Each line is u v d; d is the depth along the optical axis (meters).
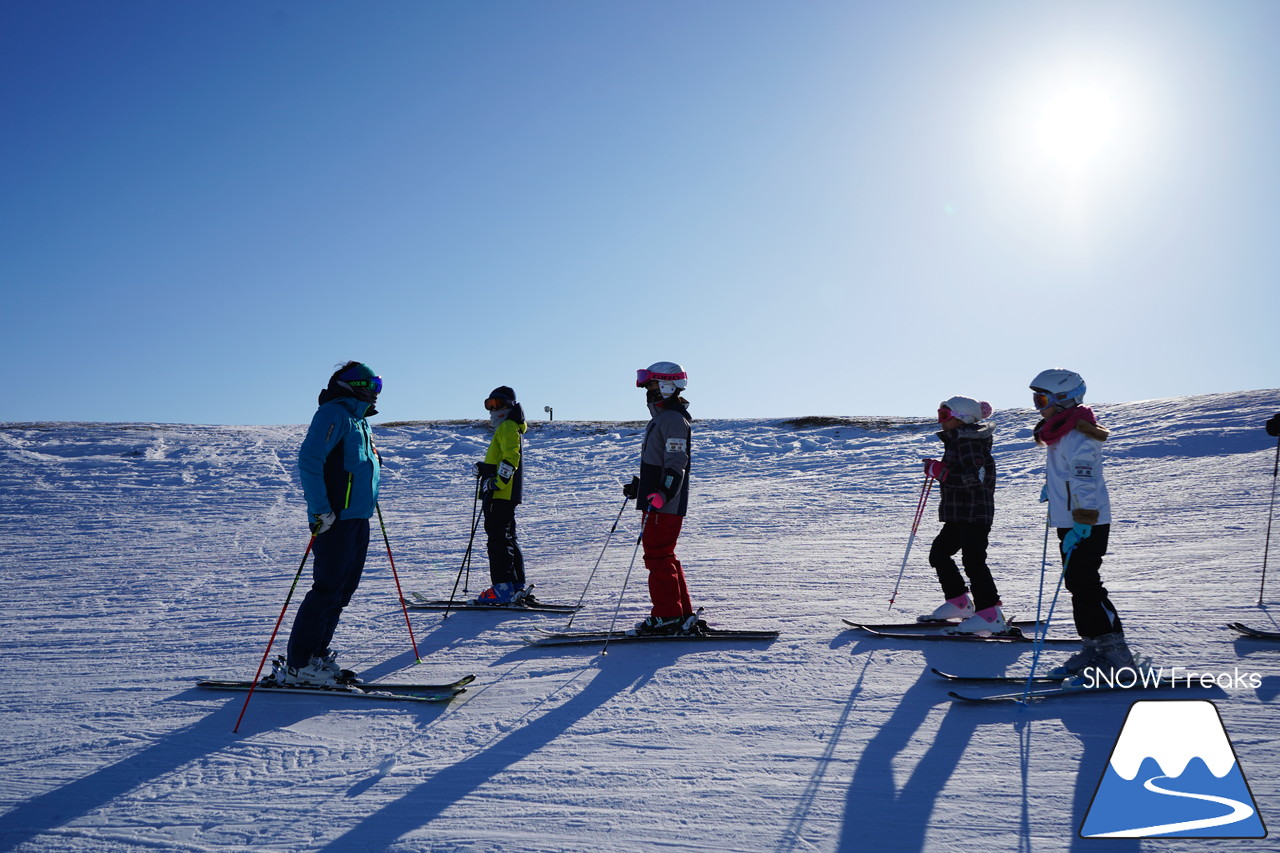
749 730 3.73
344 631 6.03
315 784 3.32
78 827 3.01
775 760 3.39
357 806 3.11
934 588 6.90
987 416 5.38
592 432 24.64
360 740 3.78
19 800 3.24
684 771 3.32
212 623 6.58
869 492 14.52
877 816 2.87
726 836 2.78
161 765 3.55
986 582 5.25
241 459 20.50
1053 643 4.95
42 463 19.91
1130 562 7.36
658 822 2.89
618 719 3.94
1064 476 4.20
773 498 14.40
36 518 14.30
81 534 12.68
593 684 4.49
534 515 13.70
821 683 4.35
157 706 4.36
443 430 25.31
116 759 3.63
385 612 6.68
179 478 18.34
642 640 5.34
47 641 6.09
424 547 10.58
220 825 2.99
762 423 25.16
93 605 7.50
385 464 20.38
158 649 5.74
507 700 4.29
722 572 7.89
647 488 5.39
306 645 4.53
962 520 5.29
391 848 2.79
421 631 5.97
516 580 6.83
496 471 6.76
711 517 12.54
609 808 3.02
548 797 3.12
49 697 4.61
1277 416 5.79
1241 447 14.68
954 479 5.34
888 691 4.18
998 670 4.48
